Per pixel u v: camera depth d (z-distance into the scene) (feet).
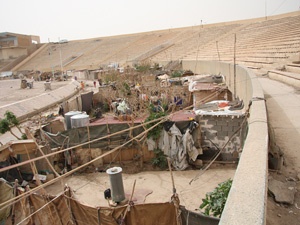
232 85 50.19
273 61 63.72
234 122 39.01
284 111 25.91
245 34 117.39
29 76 185.98
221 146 40.40
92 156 43.06
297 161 15.83
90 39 243.81
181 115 44.52
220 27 159.43
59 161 42.16
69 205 23.32
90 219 22.49
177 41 177.88
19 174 37.01
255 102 20.08
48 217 24.75
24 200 25.62
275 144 16.93
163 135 41.22
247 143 11.40
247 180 8.06
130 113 52.65
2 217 26.91
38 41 267.59
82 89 114.42
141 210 21.13
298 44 61.57
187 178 38.06
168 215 20.77
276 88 39.32
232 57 90.84
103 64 182.29
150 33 218.18
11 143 36.42
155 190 35.65
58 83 142.92
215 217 17.99
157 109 54.24
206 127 40.45
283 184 13.66
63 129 50.37
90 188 37.70
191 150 40.27
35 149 37.70
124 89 77.97
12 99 93.76
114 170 32.65
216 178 37.06
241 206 6.75
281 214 11.73
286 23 94.07
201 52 128.06
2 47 224.94
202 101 51.55
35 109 75.15
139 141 41.11
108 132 42.47
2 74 194.39
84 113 51.49
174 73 102.42
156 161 41.29
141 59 163.53
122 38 228.02
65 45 247.91
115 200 32.63
